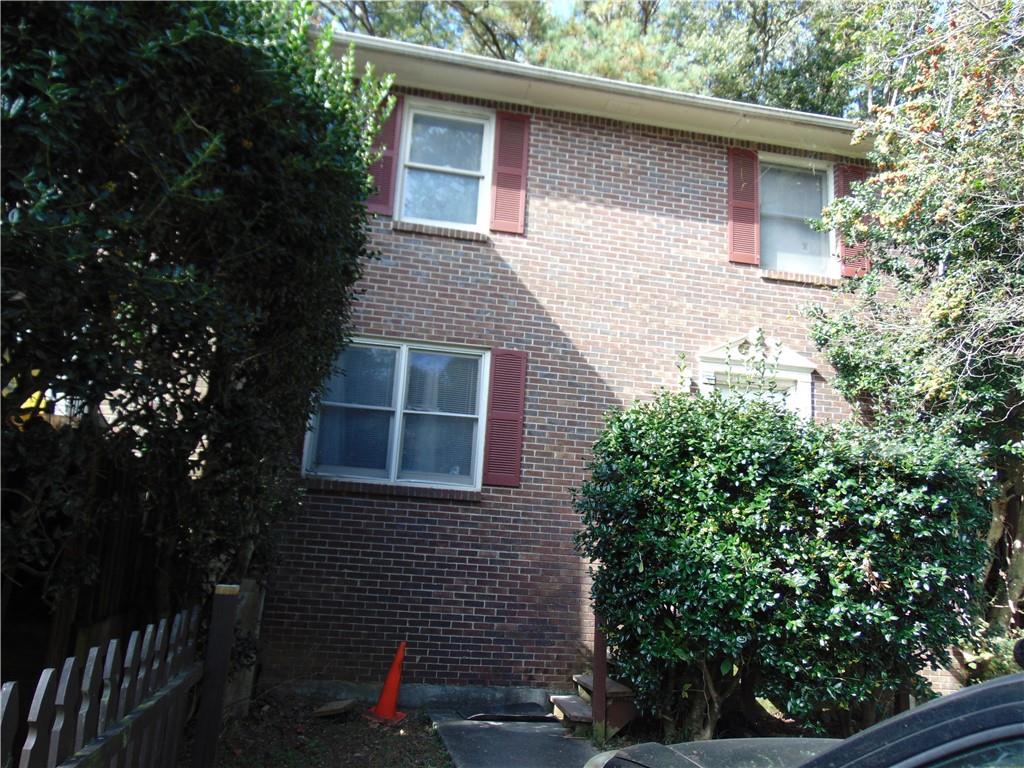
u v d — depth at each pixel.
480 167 8.95
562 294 8.67
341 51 8.24
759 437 5.76
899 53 7.63
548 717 6.95
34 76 3.14
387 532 7.77
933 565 5.57
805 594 5.55
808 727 5.77
